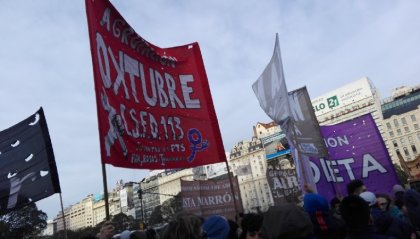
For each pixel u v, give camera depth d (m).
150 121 5.55
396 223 4.93
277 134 130.00
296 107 8.27
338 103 131.25
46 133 6.51
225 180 17.81
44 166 6.35
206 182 17.23
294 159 8.00
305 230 3.03
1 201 6.44
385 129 118.81
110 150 4.49
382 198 5.30
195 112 6.39
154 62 6.11
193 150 6.06
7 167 6.62
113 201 181.50
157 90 5.93
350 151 10.67
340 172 10.43
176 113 6.09
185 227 2.67
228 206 17.38
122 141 4.79
